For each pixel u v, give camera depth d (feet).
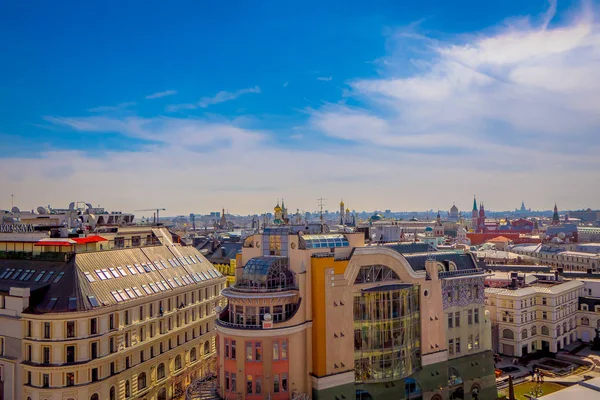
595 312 466.29
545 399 189.98
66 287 245.04
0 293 247.09
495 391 302.04
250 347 224.74
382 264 254.88
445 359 276.62
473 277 297.33
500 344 431.43
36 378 231.91
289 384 225.76
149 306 283.38
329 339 233.35
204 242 570.46
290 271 243.81
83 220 407.44
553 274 555.28
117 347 253.24
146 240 379.76
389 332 247.50
